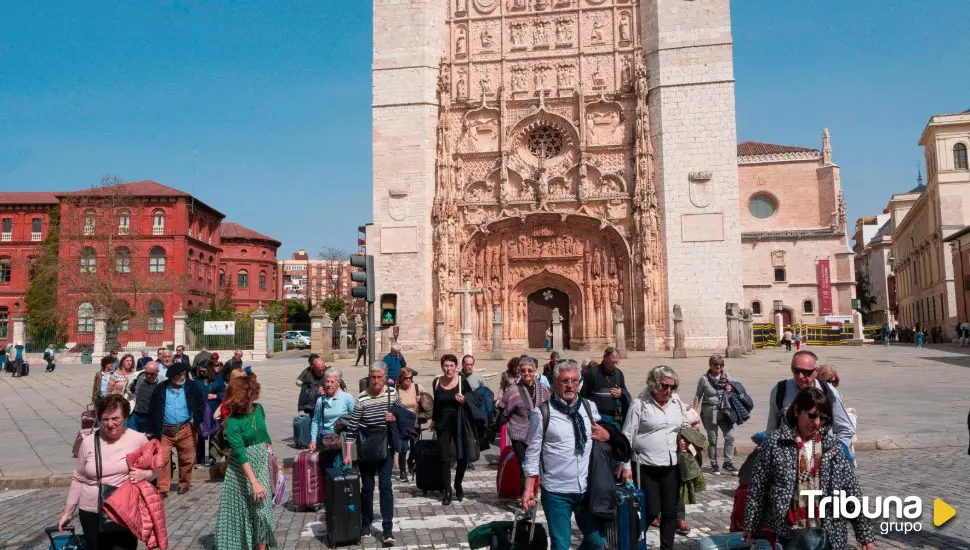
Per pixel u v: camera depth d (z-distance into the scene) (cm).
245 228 10256
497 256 4975
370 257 1529
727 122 4600
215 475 1438
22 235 7938
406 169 4900
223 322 5072
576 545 906
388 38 5012
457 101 5006
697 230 4588
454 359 1193
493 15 5050
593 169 4866
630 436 857
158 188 7856
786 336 4972
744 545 703
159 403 1214
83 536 733
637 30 4884
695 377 2958
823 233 6178
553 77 4969
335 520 927
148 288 6306
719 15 4662
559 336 3994
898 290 9594
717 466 1333
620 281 4822
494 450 1708
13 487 1366
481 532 777
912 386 2545
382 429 944
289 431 1873
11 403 2703
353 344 5947
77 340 6291
